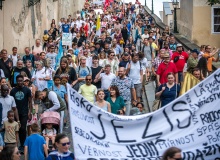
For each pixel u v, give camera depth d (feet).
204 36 121.49
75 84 70.38
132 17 170.30
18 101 60.49
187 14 127.65
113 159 43.14
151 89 84.69
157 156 43.34
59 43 107.45
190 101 44.24
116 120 43.91
